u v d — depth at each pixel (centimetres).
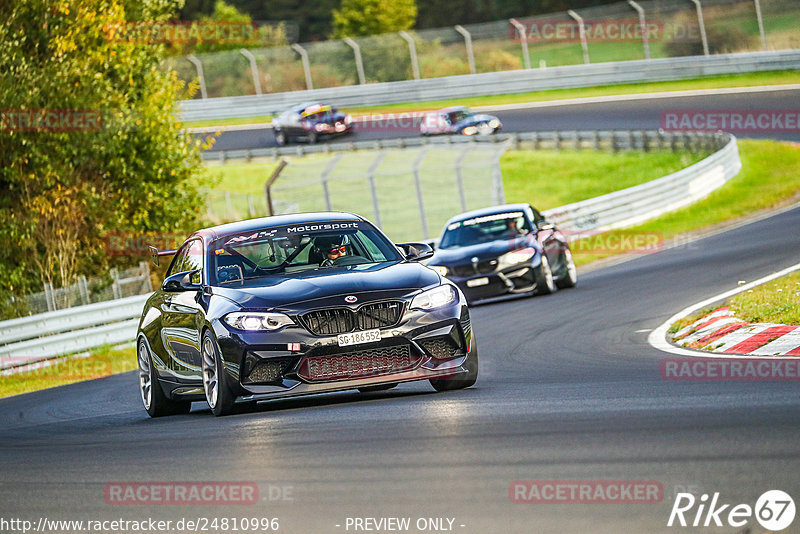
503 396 2475
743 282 4625
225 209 12256
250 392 2523
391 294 2552
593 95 17175
